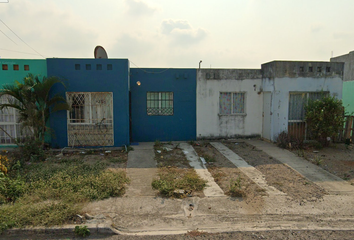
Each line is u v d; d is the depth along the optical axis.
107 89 10.22
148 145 10.92
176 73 11.65
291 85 11.10
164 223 4.93
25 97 9.11
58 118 10.11
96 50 11.27
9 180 6.11
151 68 11.52
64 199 5.54
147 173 7.58
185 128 11.91
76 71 10.08
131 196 6.01
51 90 9.98
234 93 12.16
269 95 11.57
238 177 7.23
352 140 11.15
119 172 7.41
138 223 4.91
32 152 8.80
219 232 4.66
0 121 10.27
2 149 9.87
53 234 4.56
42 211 5.01
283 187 6.64
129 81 11.21
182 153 9.74
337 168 8.09
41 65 10.22
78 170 7.45
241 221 5.05
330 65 11.38
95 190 6.01
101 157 9.17
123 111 10.37
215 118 12.03
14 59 10.12
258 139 12.29
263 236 4.54
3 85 9.26
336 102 10.34
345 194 6.27
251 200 5.88
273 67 11.05
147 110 11.67
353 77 15.48
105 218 4.98
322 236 4.55
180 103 11.79
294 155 9.49
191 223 4.95
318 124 10.33
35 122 9.30
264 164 8.49
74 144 10.24
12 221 4.64
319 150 10.15
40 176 6.86
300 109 11.41
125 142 10.47
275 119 11.17
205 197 6.01
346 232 4.69
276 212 5.38
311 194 6.24
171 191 6.09
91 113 10.29
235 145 11.07
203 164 8.48
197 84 11.84
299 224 4.96
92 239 4.45
